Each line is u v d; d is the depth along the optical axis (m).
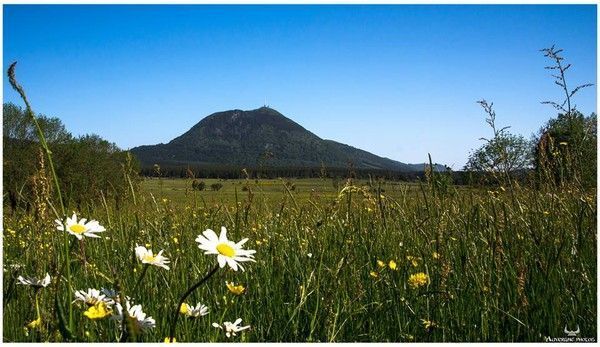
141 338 2.30
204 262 3.71
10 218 4.45
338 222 4.41
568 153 4.18
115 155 24.41
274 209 5.06
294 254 3.91
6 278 2.81
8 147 17.28
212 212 5.05
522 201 4.21
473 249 3.54
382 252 3.96
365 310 3.10
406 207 4.50
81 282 2.99
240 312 3.10
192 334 2.64
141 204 5.02
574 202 4.06
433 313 3.07
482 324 2.93
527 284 3.03
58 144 23.19
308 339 2.68
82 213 4.32
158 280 3.27
